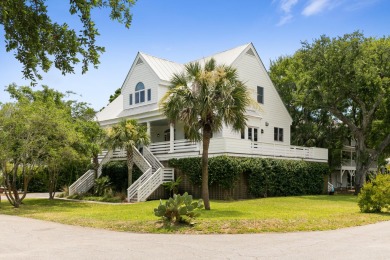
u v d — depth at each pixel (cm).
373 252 855
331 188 3148
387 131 3506
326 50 3044
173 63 3316
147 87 3061
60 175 3588
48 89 2694
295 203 2102
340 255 825
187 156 2580
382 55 3014
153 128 3372
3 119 1970
